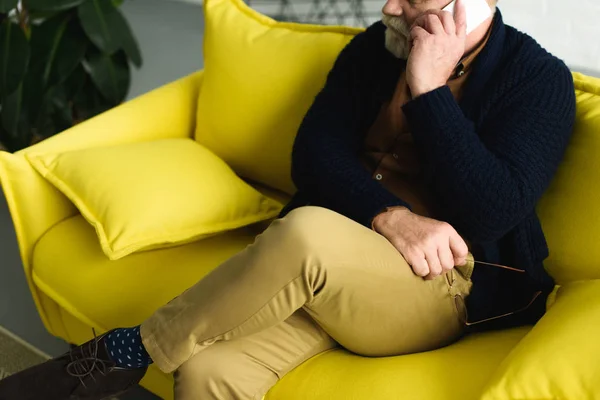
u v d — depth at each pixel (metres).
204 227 1.42
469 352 1.10
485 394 0.92
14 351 1.74
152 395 1.60
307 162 1.30
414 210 1.25
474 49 1.22
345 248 1.00
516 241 1.18
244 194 1.51
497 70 1.21
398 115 1.30
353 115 1.37
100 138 1.61
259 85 1.58
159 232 1.37
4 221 2.36
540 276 1.20
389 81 1.33
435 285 1.12
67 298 1.44
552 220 1.25
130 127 1.67
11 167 1.47
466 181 1.09
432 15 1.15
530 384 0.90
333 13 3.58
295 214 1.02
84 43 2.36
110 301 1.36
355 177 1.22
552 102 1.16
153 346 1.06
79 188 1.44
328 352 1.16
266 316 1.01
